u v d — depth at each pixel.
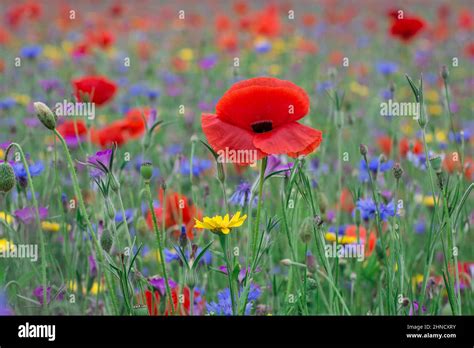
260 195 1.69
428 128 4.07
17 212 2.17
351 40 8.52
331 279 1.80
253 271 1.71
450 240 1.78
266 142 1.64
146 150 2.41
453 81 6.66
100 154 1.80
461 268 2.42
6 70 6.12
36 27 8.52
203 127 1.72
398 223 2.19
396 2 11.21
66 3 10.55
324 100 4.97
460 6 11.31
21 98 5.03
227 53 7.41
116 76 6.74
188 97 5.82
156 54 7.80
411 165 2.98
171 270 2.32
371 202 2.29
